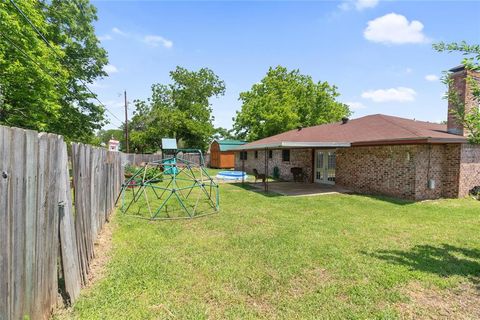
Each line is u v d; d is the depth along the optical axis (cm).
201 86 3691
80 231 337
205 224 631
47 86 977
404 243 505
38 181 226
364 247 481
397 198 991
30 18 855
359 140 1077
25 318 209
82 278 334
